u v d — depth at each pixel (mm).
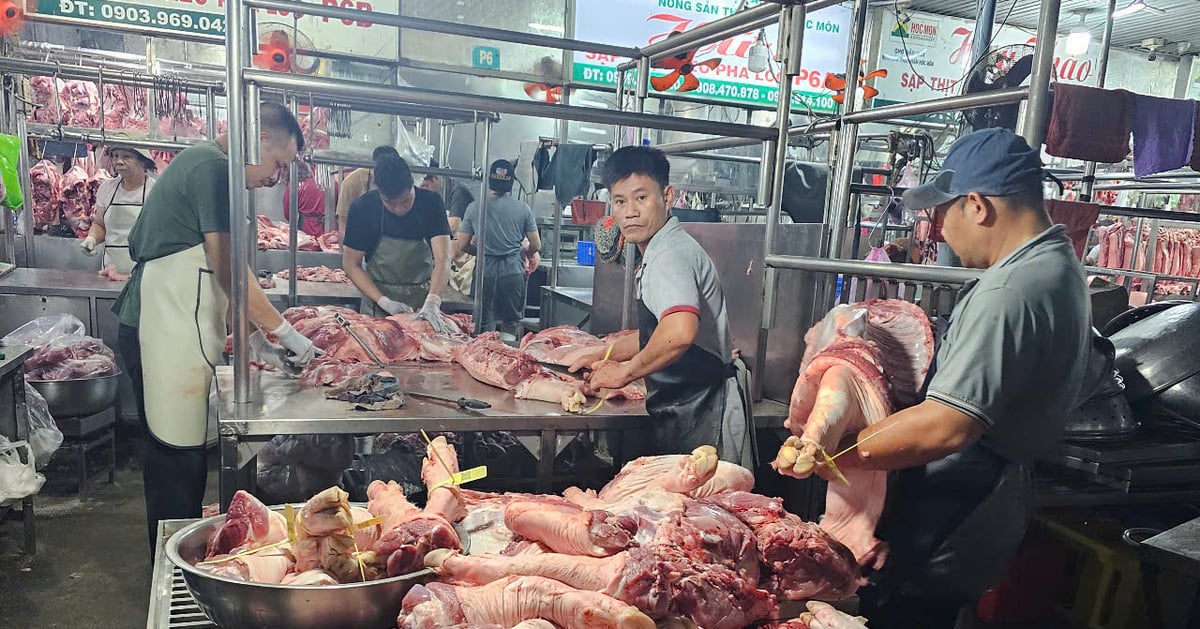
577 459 3025
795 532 1487
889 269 1925
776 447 2812
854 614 1558
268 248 5691
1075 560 2783
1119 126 2121
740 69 4863
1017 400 1455
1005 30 6414
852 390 1517
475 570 1299
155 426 2906
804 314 2701
